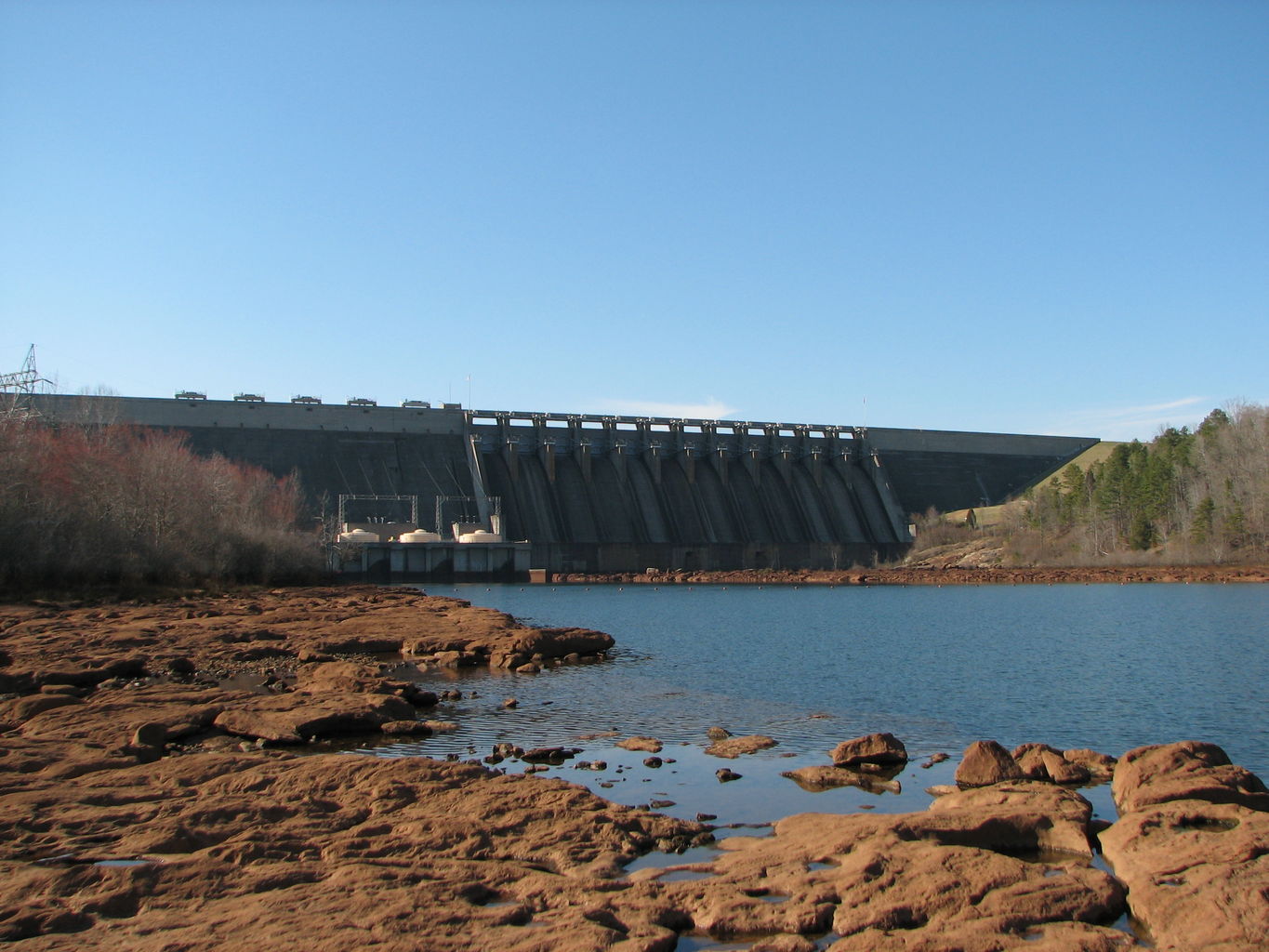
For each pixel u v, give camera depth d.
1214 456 188.25
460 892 15.76
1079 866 16.73
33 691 38.12
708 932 14.91
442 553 158.62
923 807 22.91
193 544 107.12
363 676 38.66
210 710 31.89
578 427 193.00
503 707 37.78
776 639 68.75
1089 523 189.75
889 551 198.50
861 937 14.27
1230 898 14.59
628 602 115.62
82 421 129.38
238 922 14.30
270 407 176.25
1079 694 41.50
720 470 198.25
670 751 29.53
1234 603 103.88
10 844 18.02
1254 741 31.81
